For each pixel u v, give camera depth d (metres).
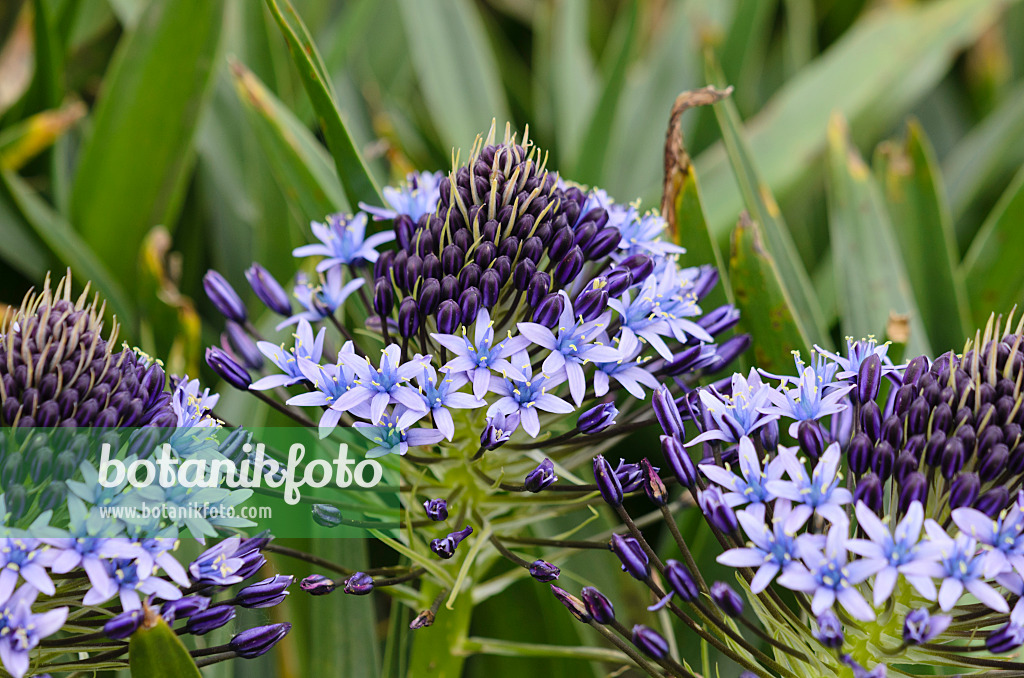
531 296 0.75
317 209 0.85
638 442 0.93
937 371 0.74
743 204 0.95
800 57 1.25
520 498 0.79
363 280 0.79
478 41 1.16
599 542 0.77
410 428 0.75
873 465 0.73
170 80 0.90
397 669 0.84
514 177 0.76
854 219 0.87
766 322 0.81
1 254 0.90
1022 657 0.77
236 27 0.96
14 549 0.71
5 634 0.71
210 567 0.73
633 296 0.77
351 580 0.75
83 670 0.74
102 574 0.71
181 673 0.72
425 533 0.80
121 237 0.92
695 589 0.73
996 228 0.90
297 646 0.84
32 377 0.73
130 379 0.74
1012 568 0.72
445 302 0.75
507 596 0.84
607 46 1.44
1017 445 0.73
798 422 0.74
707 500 0.73
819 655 0.75
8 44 0.94
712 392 0.75
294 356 0.76
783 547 0.72
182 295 0.96
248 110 0.84
